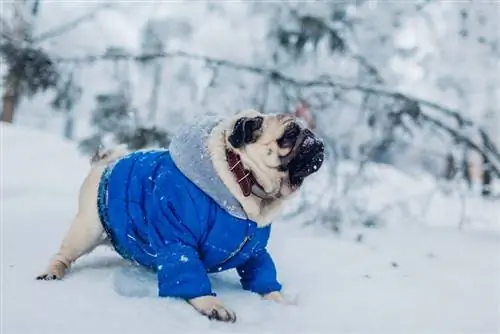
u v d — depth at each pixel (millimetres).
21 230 2029
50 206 2443
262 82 3182
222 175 1364
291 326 1273
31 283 1411
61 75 3242
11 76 3062
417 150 3535
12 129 3508
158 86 3455
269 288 1473
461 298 1553
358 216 2816
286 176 1393
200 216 1369
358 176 2885
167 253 1362
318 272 1749
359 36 3180
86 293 1344
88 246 1562
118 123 3180
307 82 3041
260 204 1412
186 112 3301
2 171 2885
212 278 1635
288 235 2357
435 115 3273
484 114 3057
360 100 3100
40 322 1167
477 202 3273
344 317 1358
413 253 2146
